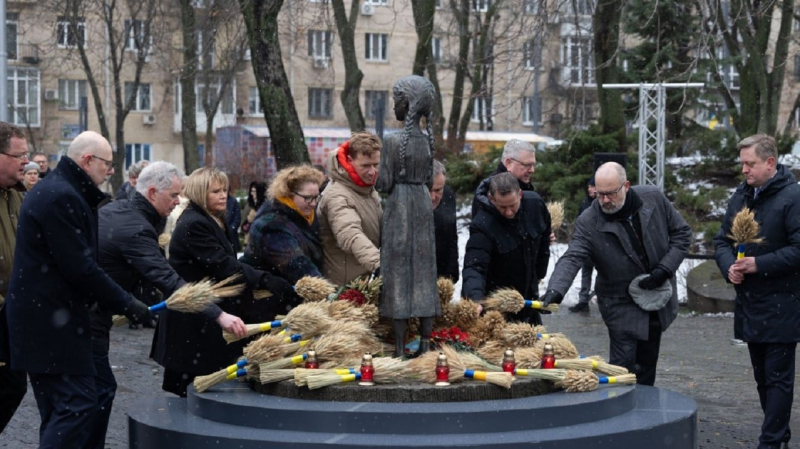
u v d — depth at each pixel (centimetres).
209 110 4197
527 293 704
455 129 3081
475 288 662
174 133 5062
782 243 673
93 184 564
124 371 1042
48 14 3142
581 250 696
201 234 655
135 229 651
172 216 1238
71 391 552
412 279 577
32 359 544
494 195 670
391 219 579
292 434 505
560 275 678
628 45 3656
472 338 621
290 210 660
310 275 639
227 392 574
